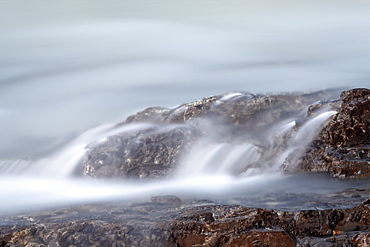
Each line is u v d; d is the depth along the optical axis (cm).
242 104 1884
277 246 1137
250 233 1152
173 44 4025
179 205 1320
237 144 1727
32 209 1368
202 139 1733
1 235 1200
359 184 1352
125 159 1678
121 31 4409
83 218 1275
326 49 3569
